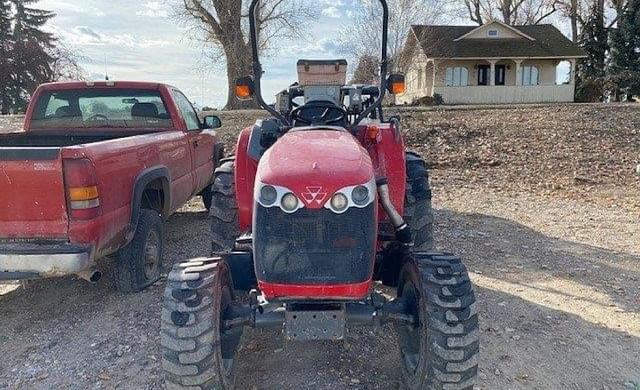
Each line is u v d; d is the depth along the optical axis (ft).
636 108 67.31
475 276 19.66
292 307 11.17
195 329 10.66
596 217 27.55
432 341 10.92
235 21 99.60
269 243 10.69
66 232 14.79
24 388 13.23
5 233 14.75
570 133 50.93
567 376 13.66
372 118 19.20
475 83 126.82
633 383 13.41
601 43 135.03
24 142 21.80
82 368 13.96
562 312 16.92
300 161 11.03
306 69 16.93
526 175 37.96
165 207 20.38
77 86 22.11
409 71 128.67
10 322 16.56
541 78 127.75
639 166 37.96
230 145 45.93
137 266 18.06
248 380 13.43
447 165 41.47
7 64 112.27
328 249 10.62
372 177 11.07
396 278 13.21
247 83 15.31
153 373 13.64
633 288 18.78
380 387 13.14
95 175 15.07
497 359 14.29
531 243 23.38
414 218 17.71
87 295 18.19
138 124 22.56
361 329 15.75
